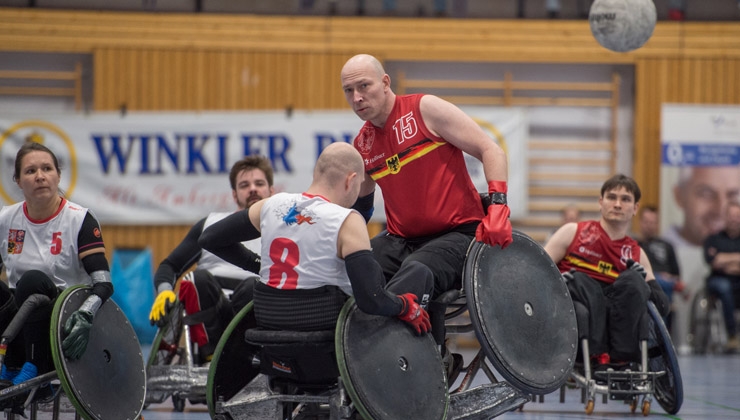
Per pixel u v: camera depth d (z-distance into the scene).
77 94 22.78
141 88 22.70
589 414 10.42
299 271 6.98
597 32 11.62
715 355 20.78
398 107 7.92
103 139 22.36
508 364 7.33
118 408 7.88
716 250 21.23
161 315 10.08
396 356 6.90
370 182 8.29
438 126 7.80
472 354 20.30
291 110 22.53
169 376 10.12
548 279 7.94
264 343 7.04
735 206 21.22
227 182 22.44
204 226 10.80
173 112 22.42
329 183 7.21
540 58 22.91
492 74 23.16
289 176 22.31
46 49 22.66
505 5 23.22
